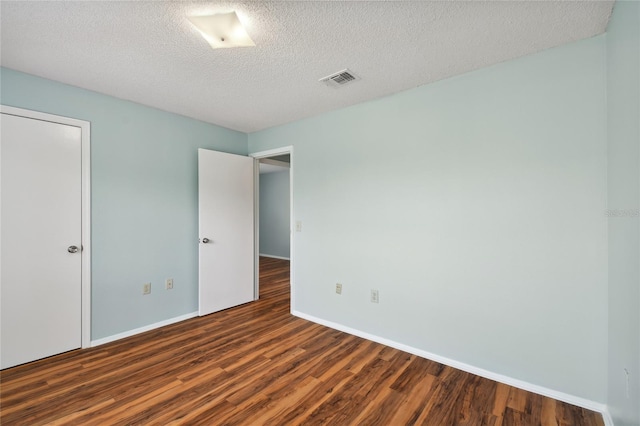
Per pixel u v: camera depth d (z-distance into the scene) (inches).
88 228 102.8
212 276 136.9
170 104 115.9
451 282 91.7
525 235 79.5
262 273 228.2
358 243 113.5
